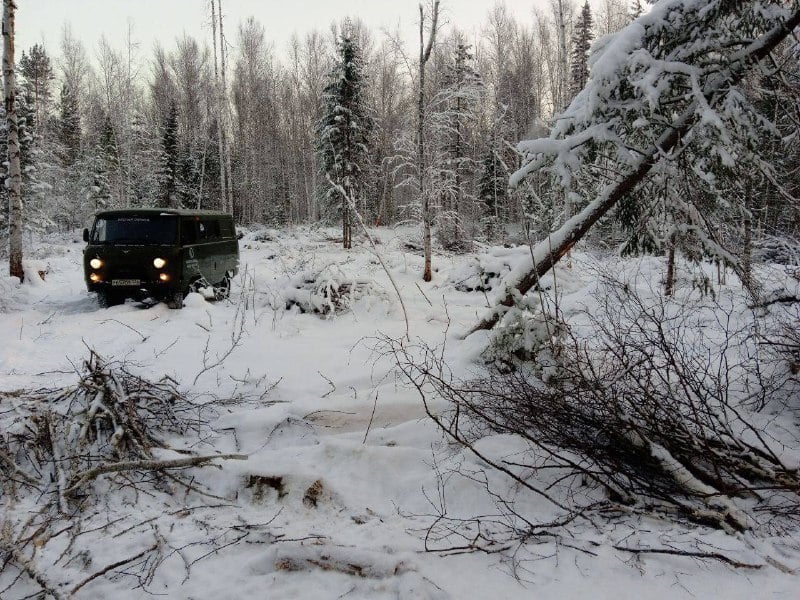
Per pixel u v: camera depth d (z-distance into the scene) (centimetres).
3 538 288
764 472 329
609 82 539
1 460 367
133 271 997
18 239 1311
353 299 996
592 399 380
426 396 511
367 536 301
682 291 819
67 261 1983
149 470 369
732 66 538
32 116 2708
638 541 285
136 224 1038
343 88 2673
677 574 256
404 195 3638
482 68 3488
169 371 608
